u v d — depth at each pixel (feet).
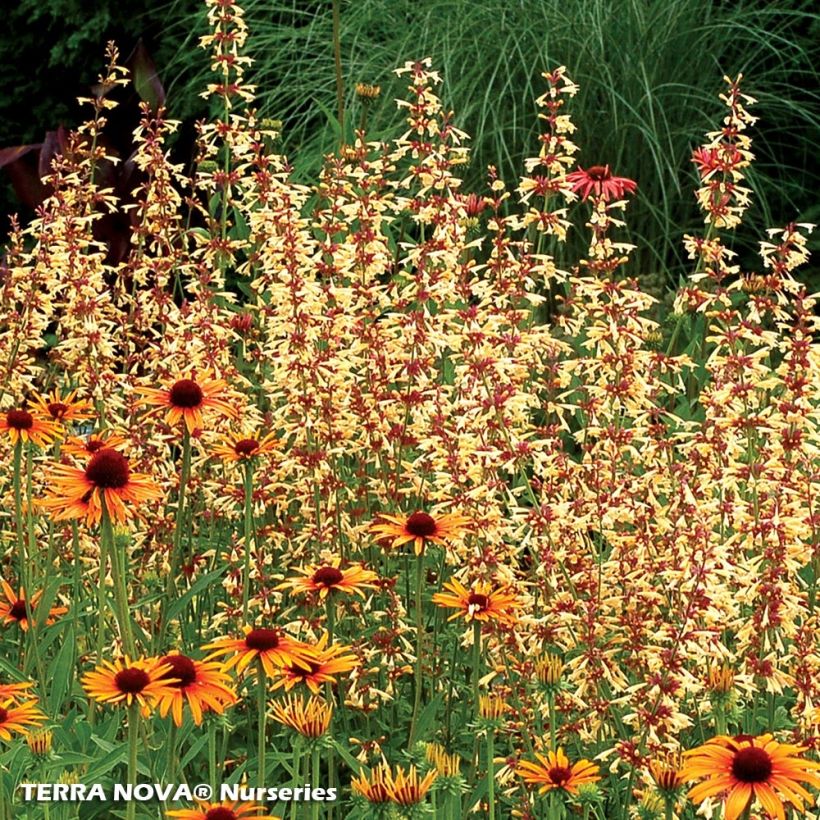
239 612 10.77
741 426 9.30
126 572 11.08
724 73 27.27
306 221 11.48
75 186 13.71
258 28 29.68
